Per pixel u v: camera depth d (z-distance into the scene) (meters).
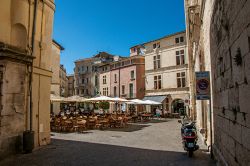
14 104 9.09
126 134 16.12
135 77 46.31
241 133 4.15
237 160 4.54
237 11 4.11
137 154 9.25
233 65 4.60
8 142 8.72
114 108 50.66
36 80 10.55
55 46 31.47
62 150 10.07
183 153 9.44
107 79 55.31
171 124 24.62
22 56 9.44
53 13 12.25
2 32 8.87
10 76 8.95
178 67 38.16
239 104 4.22
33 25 10.36
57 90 31.56
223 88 5.96
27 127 9.79
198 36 13.86
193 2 16.14
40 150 9.95
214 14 6.95
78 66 70.38
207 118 10.83
